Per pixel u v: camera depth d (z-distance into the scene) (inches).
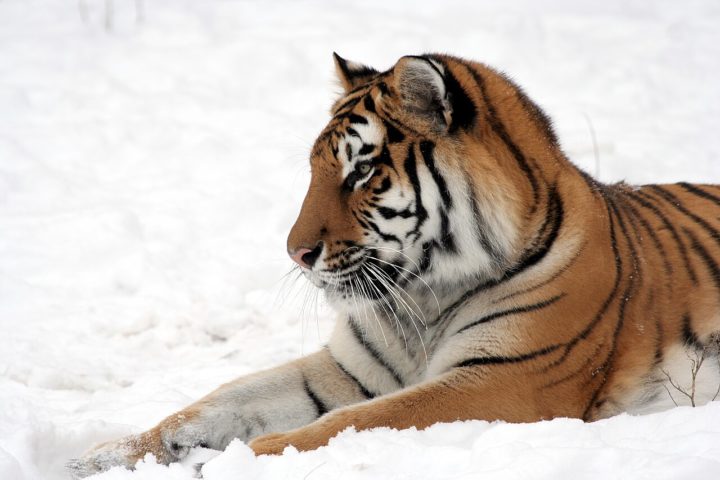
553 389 323.0
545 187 333.4
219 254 541.0
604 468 249.1
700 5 944.3
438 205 325.7
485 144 327.3
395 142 326.0
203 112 709.9
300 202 593.6
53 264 523.5
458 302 338.0
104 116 696.4
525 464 251.9
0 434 352.5
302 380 355.6
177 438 330.3
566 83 774.5
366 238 328.2
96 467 317.1
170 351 458.0
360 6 925.8
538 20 874.1
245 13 888.3
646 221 364.8
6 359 430.0
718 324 348.8
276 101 740.0
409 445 282.7
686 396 335.3
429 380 323.0
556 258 327.0
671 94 763.4
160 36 824.3
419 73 319.9
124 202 592.1
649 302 341.7
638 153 657.6
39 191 600.4
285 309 492.4
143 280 511.2
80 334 461.7
